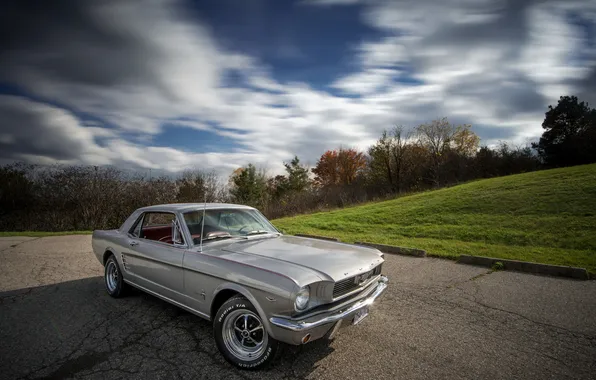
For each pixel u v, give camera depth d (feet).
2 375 9.08
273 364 9.61
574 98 116.78
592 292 15.16
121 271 15.12
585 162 99.86
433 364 9.53
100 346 10.78
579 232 25.08
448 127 118.42
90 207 63.10
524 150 108.37
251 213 15.30
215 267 10.25
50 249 29.25
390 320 12.68
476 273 19.03
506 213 33.76
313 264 9.88
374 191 109.70
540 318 12.62
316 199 91.81
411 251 24.27
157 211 14.06
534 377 8.87
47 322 12.71
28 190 64.85
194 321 12.80
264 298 8.82
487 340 10.98
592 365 9.40
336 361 9.75
